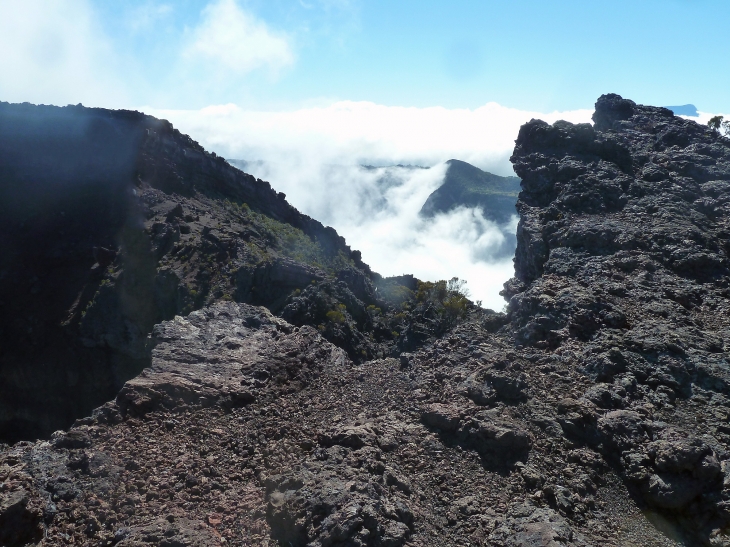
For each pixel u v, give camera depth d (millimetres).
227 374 22109
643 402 19047
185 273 97875
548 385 20016
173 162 132625
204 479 15719
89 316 97875
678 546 14438
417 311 45969
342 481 14727
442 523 14516
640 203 33062
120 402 19391
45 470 15328
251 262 97312
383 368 23516
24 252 111312
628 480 16234
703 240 29047
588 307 23812
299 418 19484
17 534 13016
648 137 41719
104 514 13930
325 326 68188
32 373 94812
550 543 12984
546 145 39844
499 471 16516
